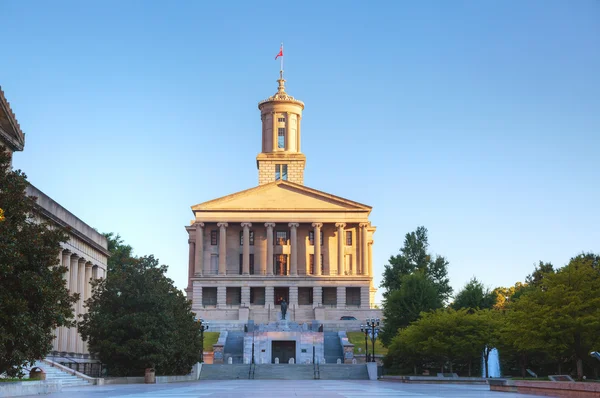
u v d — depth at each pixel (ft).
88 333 189.47
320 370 257.14
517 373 238.89
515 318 181.78
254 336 315.78
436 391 115.24
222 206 425.28
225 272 420.36
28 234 112.06
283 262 437.17
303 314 408.67
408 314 295.69
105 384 169.27
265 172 472.44
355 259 434.30
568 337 170.81
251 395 94.99
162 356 187.32
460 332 226.17
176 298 221.05
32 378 124.47
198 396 91.66
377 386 149.69
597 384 91.09
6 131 164.76
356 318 401.90
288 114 483.51
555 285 179.22
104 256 267.18
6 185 110.83
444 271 414.62
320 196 429.38
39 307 112.57
